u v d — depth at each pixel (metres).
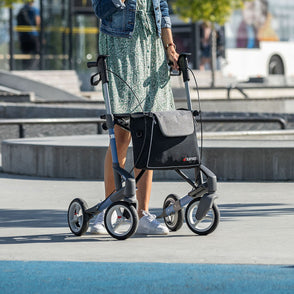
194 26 72.38
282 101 45.03
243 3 68.38
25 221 9.88
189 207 8.66
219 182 14.55
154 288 6.20
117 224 8.37
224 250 7.69
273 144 15.71
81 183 14.65
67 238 8.53
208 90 52.19
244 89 53.28
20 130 22.41
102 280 6.47
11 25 60.91
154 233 8.66
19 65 61.38
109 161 8.88
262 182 14.53
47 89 49.25
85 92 54.31
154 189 13.49
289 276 6.55
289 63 78.50
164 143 8.08
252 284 6.29
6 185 14.39
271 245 7.95
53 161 15.84
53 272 6.78
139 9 8.71
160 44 8.84
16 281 6.47
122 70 8.66
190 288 6.19
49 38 62.09
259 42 75.50
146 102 8.74
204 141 16.77
